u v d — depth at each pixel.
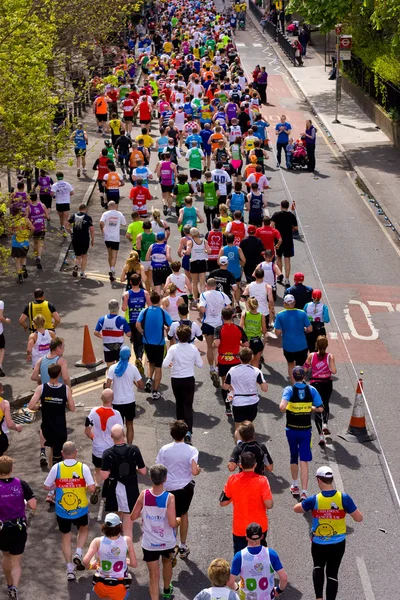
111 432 18.14
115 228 35.50
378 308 33.84
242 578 15.02
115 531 15.75
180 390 22.83
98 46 55.66
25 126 31.12
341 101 72.19
